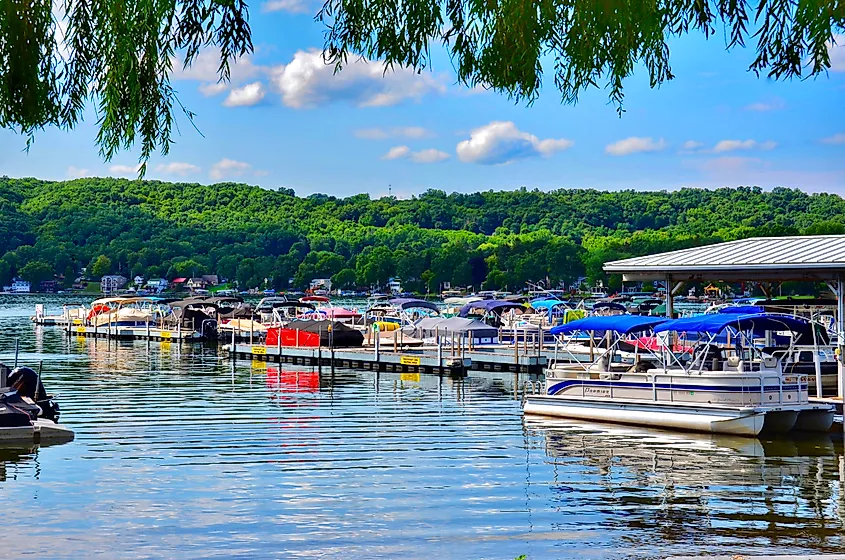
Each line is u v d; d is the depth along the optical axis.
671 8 5.54
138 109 5.77
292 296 195.38
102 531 14.94
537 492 17.72
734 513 16.12
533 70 5.41
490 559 13.47
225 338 65.94
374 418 27.58
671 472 19.53
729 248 28.34
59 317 91.69
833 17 5.10
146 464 20.27
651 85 5.58
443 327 44.22
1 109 5.63
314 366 46.31
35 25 5.57
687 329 24.39
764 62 5.56
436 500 17.06
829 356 28.92
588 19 5.27
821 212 198.88
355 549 14.01
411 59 5.67
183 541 14.40
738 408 23.30
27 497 17.17
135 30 5.67
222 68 5.59
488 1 5.41
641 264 27.80
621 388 26.03
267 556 13.65
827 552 13.68
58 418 26.62
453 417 27.72
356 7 5.70
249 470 19.69
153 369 44.66
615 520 15.67
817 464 20.31
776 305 34.75
